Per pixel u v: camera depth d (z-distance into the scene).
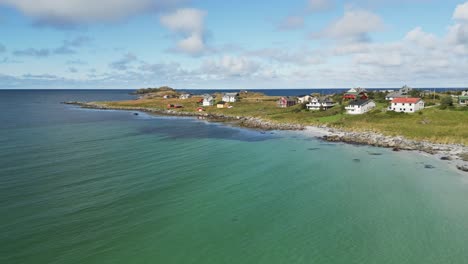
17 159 52.81
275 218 31.84
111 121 115.56
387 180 43.50
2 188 38.59
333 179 44.16
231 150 63.03
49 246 26.11
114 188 39.50
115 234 28.27
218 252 25.73
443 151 58.53
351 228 29.66
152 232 28.77
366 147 65.38
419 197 37.12
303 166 50.91
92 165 49.84
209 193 38.47
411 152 59.59
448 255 25.08
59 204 34.22
